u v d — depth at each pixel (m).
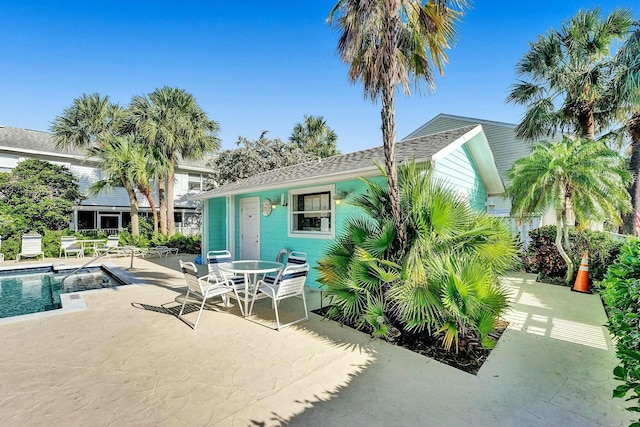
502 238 4.29
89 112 15.43
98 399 2.71
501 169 13.62
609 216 6.57
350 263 4.43
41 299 6.94
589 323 4.71
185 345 3.87
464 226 4.06
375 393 2.84
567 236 7.29
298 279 4.86
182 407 2.61
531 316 5.04
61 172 14.79
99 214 19.03
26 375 3.12
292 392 2.85
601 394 2.82
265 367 3.31
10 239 11.61
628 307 2.68
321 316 5.05
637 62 8.23
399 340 4.02
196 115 16.66
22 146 16.14
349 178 6.39
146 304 5.70
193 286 4.83
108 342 3.95
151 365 3.34
